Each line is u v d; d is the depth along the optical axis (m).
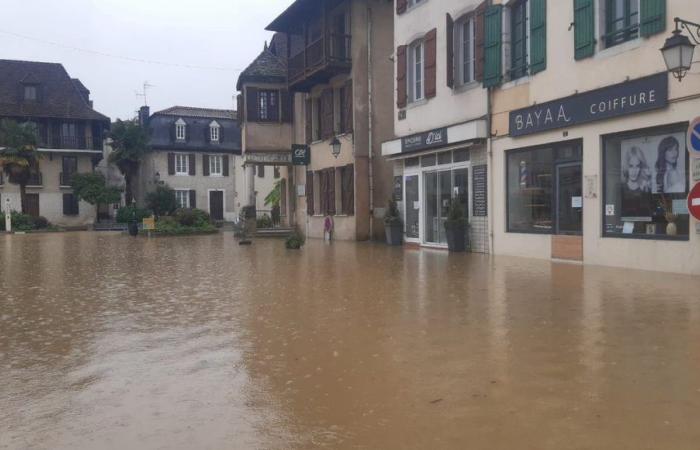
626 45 10.92
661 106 10.23
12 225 42.66
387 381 4.84
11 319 7.88
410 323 6.92
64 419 4.21
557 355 5.38
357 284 10.27
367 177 21.89
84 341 6.55
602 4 11.48
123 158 49.12
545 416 3.97
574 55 12.00
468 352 5.59
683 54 8.75
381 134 22.02
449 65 16.17
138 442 3.79
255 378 5.06
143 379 5.12
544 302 7.93
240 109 28.41
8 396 4.73
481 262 13.11
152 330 7.04
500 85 14.38
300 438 3.78
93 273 13.29
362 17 21.78
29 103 48.38
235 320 7.48
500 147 14.49
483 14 14.77
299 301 8.71
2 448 3.73
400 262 13.75
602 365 5.03
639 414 3.94
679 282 9.18
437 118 17.11
